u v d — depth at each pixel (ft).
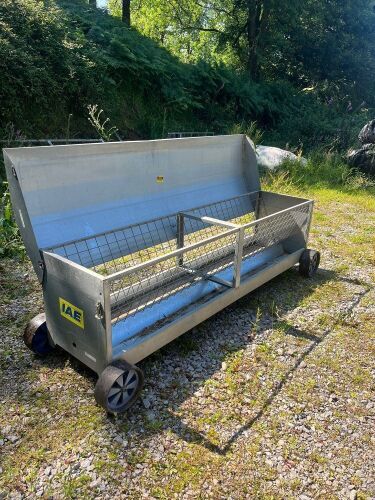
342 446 7.12
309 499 6.18
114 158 10.06
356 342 10.12
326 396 8.25
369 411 7.93
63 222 9.03
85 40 27.22
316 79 54.65
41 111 23.67
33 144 22.34
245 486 6.32
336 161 30.96
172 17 58.18
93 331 7.30
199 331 10.18
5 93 21.16
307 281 13.28
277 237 12.61
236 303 11.63
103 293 6.78
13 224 14.44
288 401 8.05
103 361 7.38
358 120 43.65
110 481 6.28
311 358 9.40
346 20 51.29
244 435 7.20
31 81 21.71
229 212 13.64
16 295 11.32
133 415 7.50
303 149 38.42
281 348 9.70
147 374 8.57
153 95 33.73
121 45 30.17
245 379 8.58
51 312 8.20
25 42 22.38
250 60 50.75
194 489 6.23
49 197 8.77
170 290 9.81
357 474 6.63
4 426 7.13
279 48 51.42
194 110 38.29
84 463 6.53
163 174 11.55
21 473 6.34
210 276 10.64
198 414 7.60
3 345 9.23
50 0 27.12
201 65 39.01
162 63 33.86
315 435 7.30
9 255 13.51
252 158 14.17
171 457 6.71
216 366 8.94
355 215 21.04
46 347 8.86
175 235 11.77
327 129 40.37
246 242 11.88
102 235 9.71
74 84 24.56
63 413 7.46
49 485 6.18
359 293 12.61
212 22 58.34
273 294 12.30
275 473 6.55
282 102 45.32
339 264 14.79
